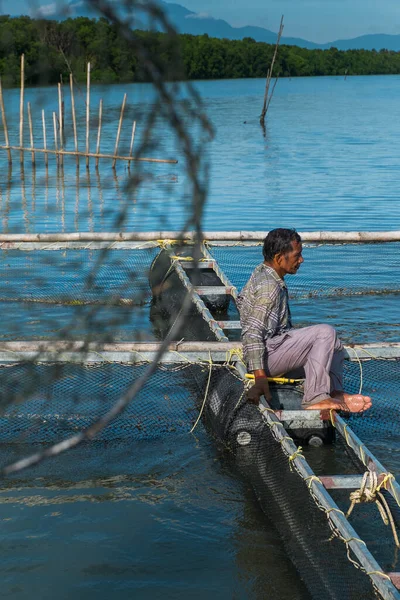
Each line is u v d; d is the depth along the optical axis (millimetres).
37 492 5617
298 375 6531
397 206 20234
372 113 66375
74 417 6504
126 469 5988
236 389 6477
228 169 29125
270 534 5008
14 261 11500
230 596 4324
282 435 5457
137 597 4309
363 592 3787
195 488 5699
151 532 5039
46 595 4324
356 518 5117
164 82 1315
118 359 7031
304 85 140500
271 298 6109
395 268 12633
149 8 1240
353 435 5559
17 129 43250
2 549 4816
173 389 7027
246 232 12086
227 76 155125
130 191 1506
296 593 4344
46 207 20016
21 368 6258
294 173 27859
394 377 7309
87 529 5082
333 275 12328
